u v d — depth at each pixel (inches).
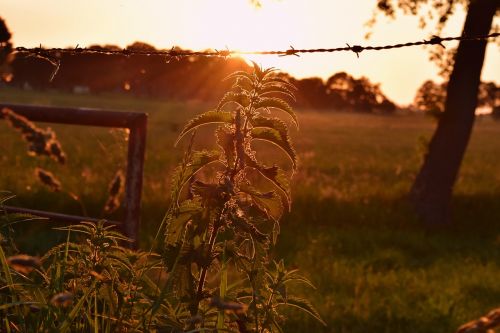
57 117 139.6
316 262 342.3
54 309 84.0
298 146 1583.4
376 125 3703.3
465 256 408.2
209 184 80.6
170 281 81.5
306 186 608.1
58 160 118.2
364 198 590.9
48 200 422.0
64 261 89.0
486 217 572.1
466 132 569.9
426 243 444.1
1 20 105.3
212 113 82.9
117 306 87.5
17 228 267.9
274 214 82.8
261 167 81.5
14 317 97.9
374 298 277.1
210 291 84.7
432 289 303.1
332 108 6624.0
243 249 85.3
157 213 432.8
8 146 722.8
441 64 570.3
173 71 4478.3
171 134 1535.4
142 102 3895.2
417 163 1150.3
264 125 81.9
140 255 90.4
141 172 137.9
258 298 80.5
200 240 83.4
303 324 226.4
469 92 568.1
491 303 283.6
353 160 1147.3
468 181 802.8
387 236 451.2
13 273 92.6
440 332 240.4
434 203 561.6
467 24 566.6
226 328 82.9
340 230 460.4
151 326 84.9
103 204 416.5
